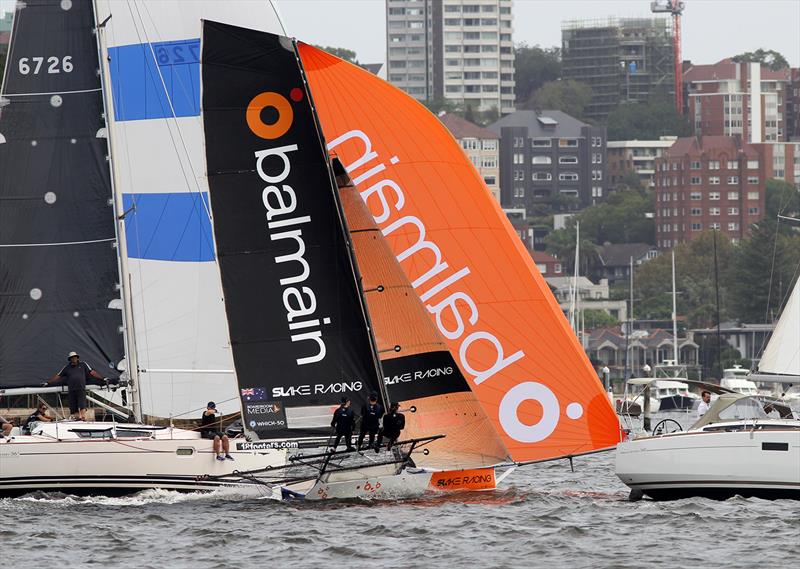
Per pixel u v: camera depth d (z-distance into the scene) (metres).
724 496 107.69
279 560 85.81
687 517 100.81
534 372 109.31
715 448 107.25
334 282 104.19
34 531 94.69
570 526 96.12
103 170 117.06
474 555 87.31
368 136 110.62
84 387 112.81
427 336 105.94
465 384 106.31
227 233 104.06
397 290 105.75
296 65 104.06
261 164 104.00
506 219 110.38
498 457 106.56
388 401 104.25
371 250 105.81
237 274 104.19
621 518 101.12
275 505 105.62
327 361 104.25
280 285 104.25
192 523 98.06
